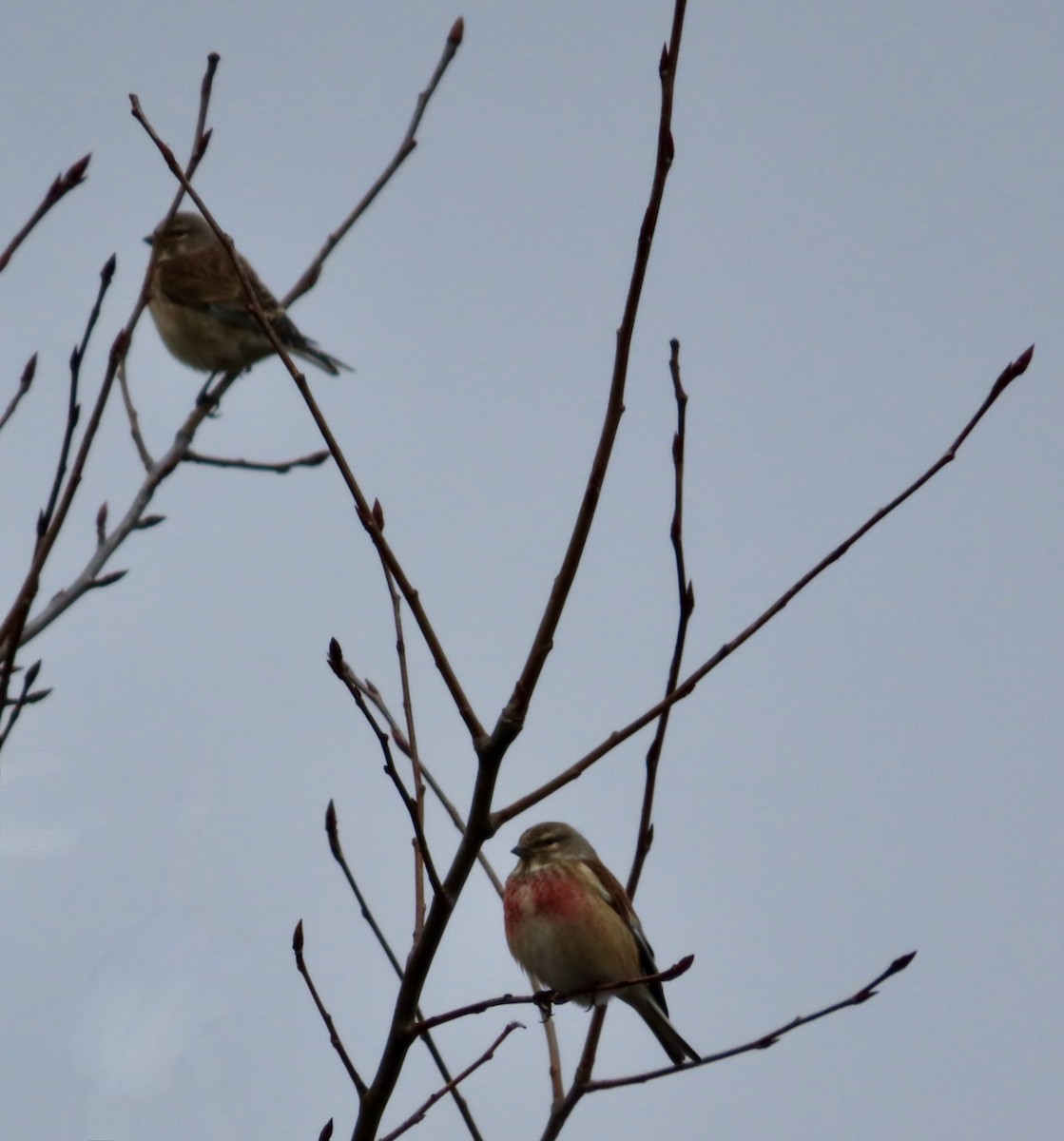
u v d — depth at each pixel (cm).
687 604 721
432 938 618
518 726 609
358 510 614
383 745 612
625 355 605
